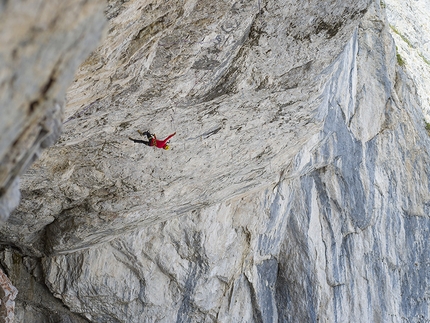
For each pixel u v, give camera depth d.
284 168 20.95
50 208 16.02
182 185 17.16
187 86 11.84
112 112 11.62
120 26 8.27
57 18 4.29
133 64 9.77
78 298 19.53
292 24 11.80
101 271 19.33
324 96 17.33
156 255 19.81
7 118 4.31
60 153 13.20
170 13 8.99
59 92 4.95
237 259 21.42
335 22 12.73
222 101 13.59
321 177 23.03
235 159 17.44
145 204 17.14
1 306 14.77
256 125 16.11
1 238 17.89
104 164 14.45
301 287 23.00
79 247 18.38
